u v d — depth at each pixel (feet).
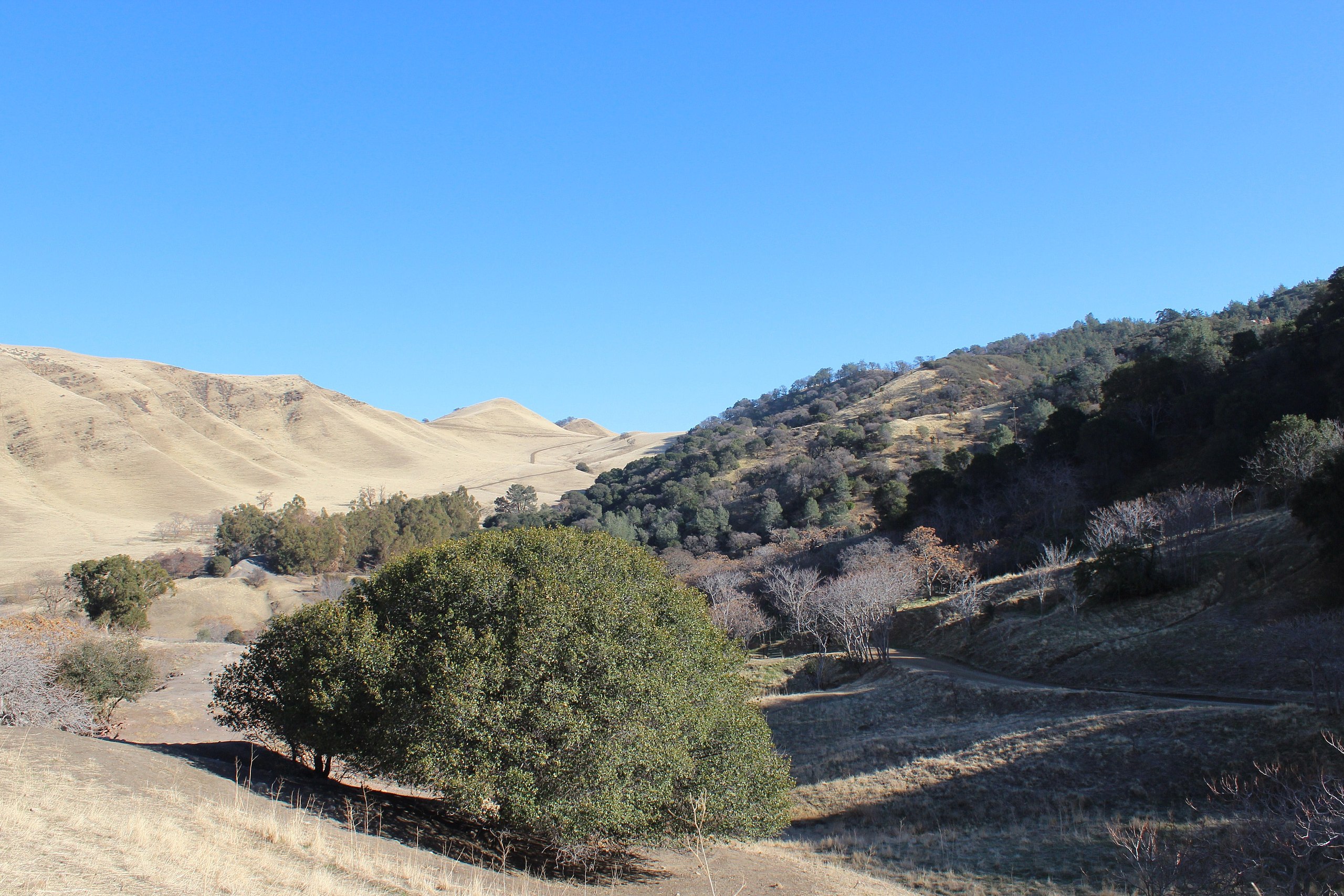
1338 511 114.21
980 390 462.19
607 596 59.72
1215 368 241.76
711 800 59.00
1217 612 126.21
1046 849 65.41
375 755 57.00
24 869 26.32
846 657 172.24
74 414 611.47
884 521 270.67
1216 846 50.14
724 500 368.89
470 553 64.08
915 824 80.28
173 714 118.62
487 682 53.57
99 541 419.13
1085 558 172.86
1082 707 108.27
